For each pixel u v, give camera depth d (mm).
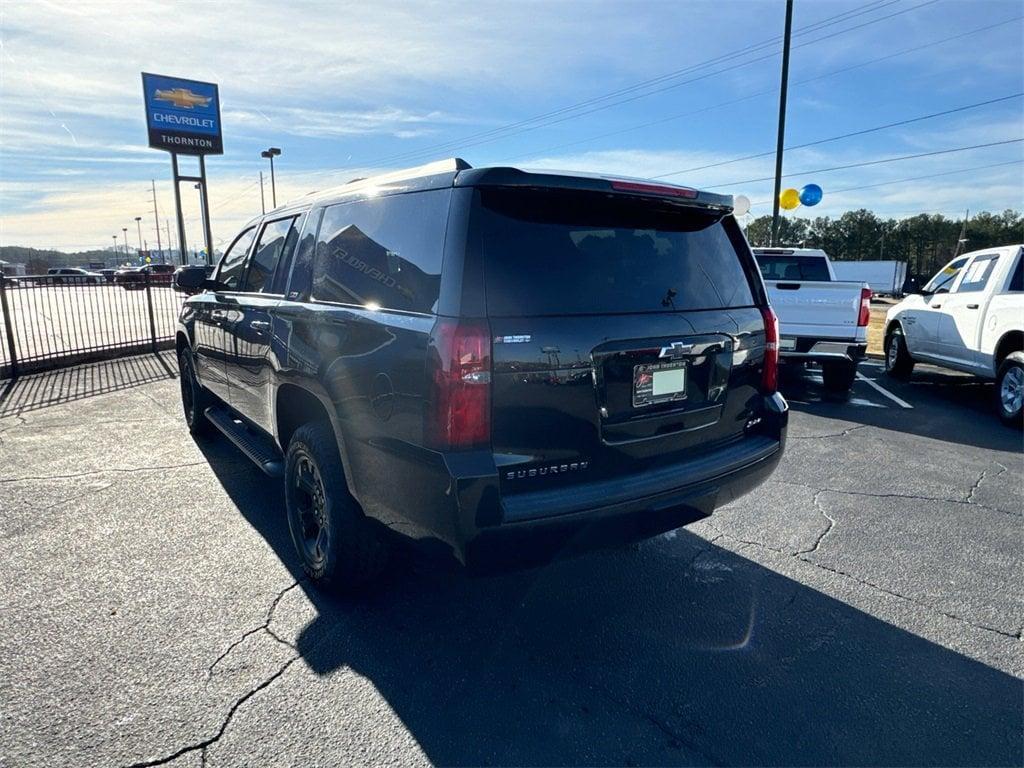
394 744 2221
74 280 10531
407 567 3391
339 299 2959
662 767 2146
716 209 3113
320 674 2586
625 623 2998
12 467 5039
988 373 7418
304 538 3330
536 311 2412
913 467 5328
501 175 2391
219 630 2869
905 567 3559
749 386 3178
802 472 5176
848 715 2404
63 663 2609
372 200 2883
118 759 2115
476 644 2818
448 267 2334
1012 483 4930
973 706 2455
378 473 2580
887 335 10023
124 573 3363
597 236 2674
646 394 2695
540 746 2229
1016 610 3127
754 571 3512
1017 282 7293
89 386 8461
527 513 2336
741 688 2549
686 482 2738
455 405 2246
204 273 4840
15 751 2137
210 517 4090
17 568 3402
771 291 8148
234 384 4309
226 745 2193
